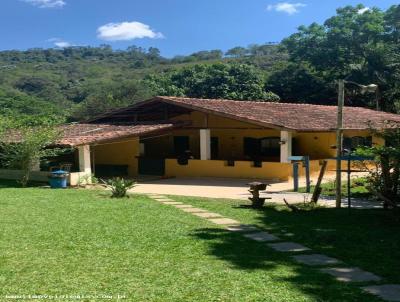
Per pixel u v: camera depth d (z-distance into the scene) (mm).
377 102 36031
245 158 24547
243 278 6102
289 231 9336
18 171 20656
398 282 5965
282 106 26844
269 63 82375
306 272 6414
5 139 19453
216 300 5285
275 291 5590
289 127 19094
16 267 6586
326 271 6496
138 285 5805
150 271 6418
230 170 21281
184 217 10922
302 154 24109
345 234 8961
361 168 15008
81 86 69688
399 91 42906
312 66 49625
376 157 11461
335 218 10953
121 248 7762
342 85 12289
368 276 6250
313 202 12922
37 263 6797
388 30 48062
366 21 47969
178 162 22547
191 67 60500
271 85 50844
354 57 47969
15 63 98625
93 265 6707
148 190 17438
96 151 24406
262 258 7188
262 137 23906
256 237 8766
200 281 5965
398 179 11375
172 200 14258
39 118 27484
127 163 23625
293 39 51375
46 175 19438
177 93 53406
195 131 25250
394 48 46344
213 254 7422
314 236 8797
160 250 7656
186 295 5441
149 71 87375
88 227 9461
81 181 18516
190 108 22266
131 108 24531
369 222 10398
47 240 8281
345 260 7074
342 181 18516
